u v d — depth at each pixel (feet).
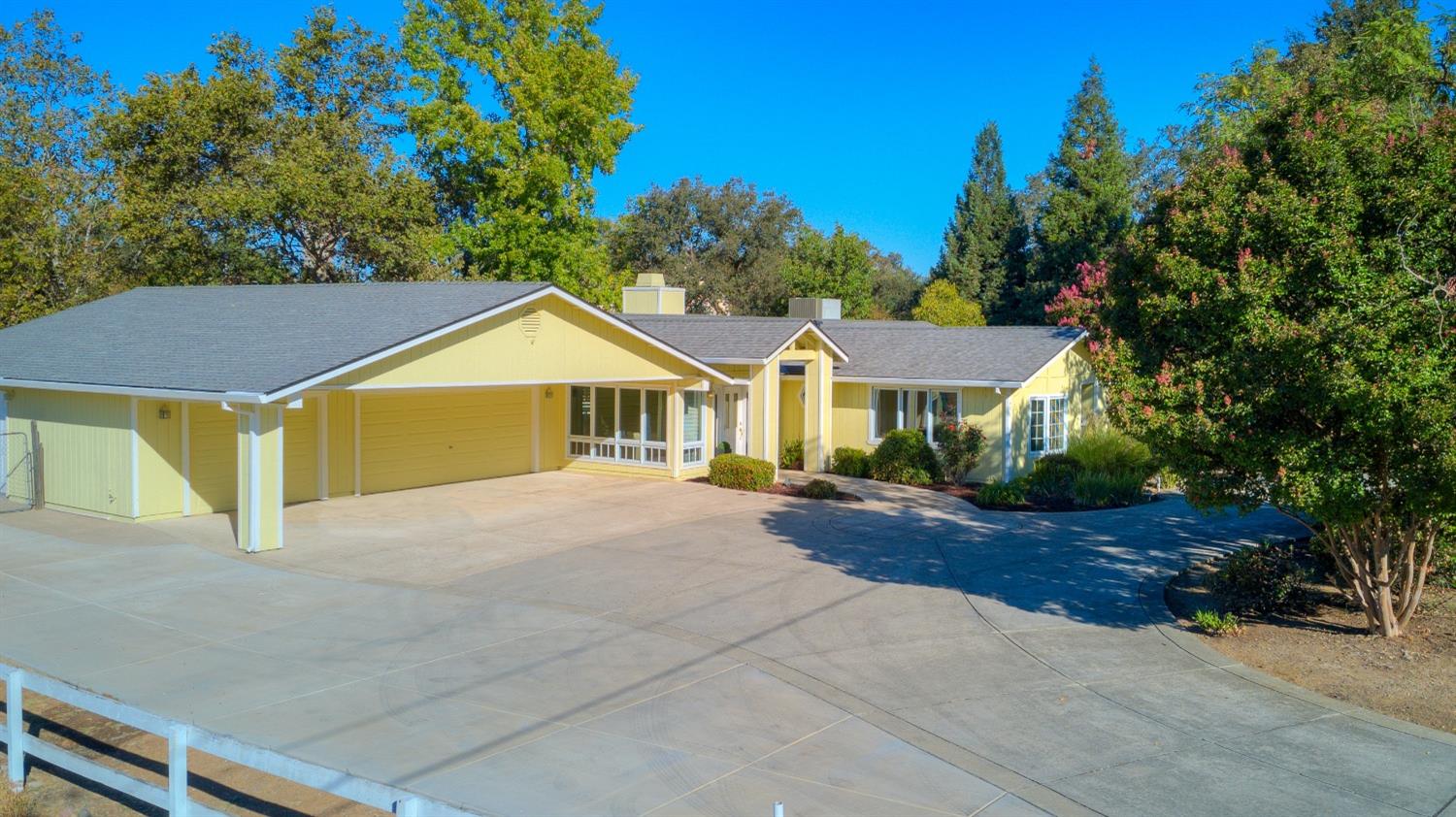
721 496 69.36
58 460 60.70
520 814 22.43
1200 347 36.81
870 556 51.03
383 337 53.93
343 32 120.06
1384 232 33.96
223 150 109.70
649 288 104.06
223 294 75.05
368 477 68.90
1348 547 38.14
